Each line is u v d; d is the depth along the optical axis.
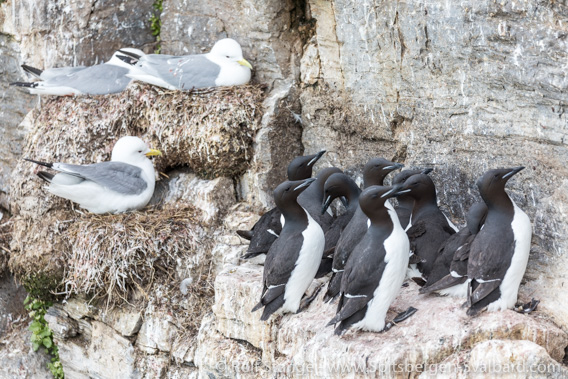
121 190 12.50
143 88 13.09
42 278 13.02
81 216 12.87
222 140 12.34
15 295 15.12
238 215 12.46
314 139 12.62
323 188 11.34
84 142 13.34
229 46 12.73
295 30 12.84
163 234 12.12
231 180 12.84
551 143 9.41
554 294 9.17
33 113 14.74
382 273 8.78
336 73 11.99
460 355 8.44
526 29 9.36
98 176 12.40
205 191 12.62
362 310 8.91
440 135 10.75
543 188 9.52
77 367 13.41
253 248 10.85
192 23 13.82
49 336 14.25
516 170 8.70
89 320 13.05
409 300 9.45
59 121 13.55
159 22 15.05
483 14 9.72
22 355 14.37
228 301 10.70
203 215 12.57
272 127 12.49
